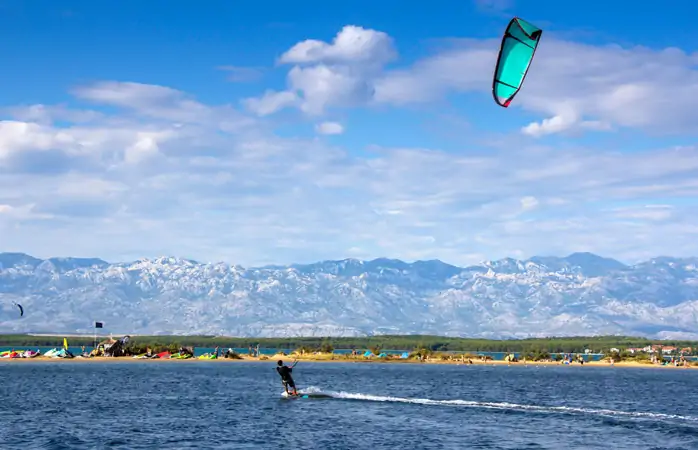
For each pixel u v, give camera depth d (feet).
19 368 476.95
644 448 142.20
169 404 219.61
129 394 258.37
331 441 147.13
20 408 205.46
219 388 293.02
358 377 417.28
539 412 202.90
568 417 191.62
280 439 149.18
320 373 462.19
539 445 144.87
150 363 607.78
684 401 266.16
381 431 161.48
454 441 148.46
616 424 177.47
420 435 156.04
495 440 150.20
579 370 643.04
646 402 258.57
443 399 248.93
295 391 251.19
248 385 314.14
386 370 538.88
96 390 277.64
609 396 289.33
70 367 499.51
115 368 490.90
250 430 161.58
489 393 294.87
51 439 146.92
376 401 230.27
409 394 278.67
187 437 151.02
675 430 167.73
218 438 149.89
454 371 547.90
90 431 158.81
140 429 162.30
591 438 154.10
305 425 170.60
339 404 220.02
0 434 153.38
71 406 212.23
